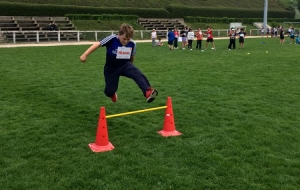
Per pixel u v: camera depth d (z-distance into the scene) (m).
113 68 5.27
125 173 4.25
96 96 8.41
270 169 4.36
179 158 4.71
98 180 4.07
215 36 40.59
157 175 4.20
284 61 15.84
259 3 65.19
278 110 7.16
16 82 10.12
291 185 3.96
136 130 5.89
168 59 16.66
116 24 38.94
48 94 8.58
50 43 27.73
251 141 5.34
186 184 3.97
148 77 11.25
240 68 13.45
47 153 4.87
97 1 43.62
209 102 7.82
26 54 18.44
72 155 4.80
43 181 4.05
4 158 4.71
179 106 7.46
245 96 8.44
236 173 4.25
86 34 31.38
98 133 5.05
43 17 34.84
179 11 47.47
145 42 30.27
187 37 23.86
